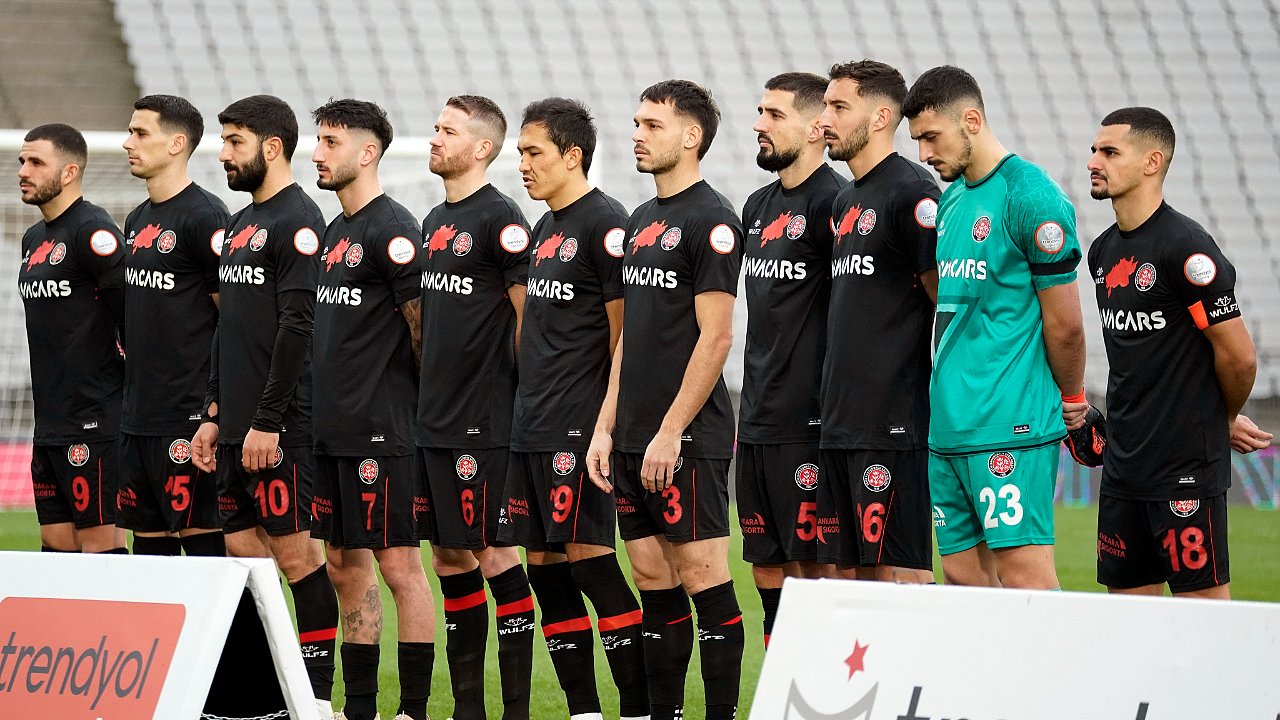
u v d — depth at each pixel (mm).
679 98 17938
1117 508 17219
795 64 76812
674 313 17812
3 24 71375
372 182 20531
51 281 22859
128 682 13156
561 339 18766
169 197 21953
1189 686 10914
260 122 20594
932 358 17062
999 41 78188
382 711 21922
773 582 18875
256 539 21344
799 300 17969
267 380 20641
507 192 47000
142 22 73125
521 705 19875
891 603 11148
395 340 20156
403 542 19906
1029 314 15625
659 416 17859
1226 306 16109
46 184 22828
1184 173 71625
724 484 17969
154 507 22266
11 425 48562
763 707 11023
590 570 18531
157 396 21703
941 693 10984
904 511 16688
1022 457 15484
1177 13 79125
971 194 16016
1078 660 10953
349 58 73688
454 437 19672
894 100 17078
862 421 16703
